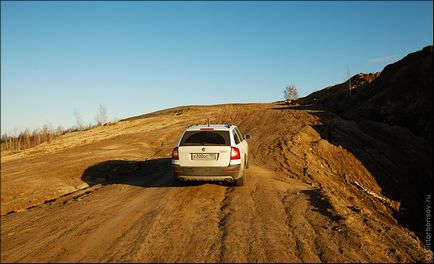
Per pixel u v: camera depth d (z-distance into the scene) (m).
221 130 10.19
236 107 70.62
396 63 51.19
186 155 9.89
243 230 6.94
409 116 39.81
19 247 6.57
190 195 9.91
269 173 14.16
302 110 45.28
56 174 20.27
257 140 26.36
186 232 6.91
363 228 7.21
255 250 5.97
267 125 34.12
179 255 5.82
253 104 77.56
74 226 7.65
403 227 15.54
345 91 58.88
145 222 7.61
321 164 21.33
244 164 10.90
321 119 34.97
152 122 51.72
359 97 51.50
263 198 9.47
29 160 29.09
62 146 37.72
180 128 39.94
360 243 6.33
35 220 8.57
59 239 6.84
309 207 8.59
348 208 8.85
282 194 10.04
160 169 16.91
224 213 8.12
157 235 6.78
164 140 32.78
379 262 5.67
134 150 27.45
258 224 7.29
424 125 37.19
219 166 9.75
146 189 11.39
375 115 43.25
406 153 28.78
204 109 71.75
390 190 21.44
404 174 24.78
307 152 22.17
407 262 5.85
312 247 6.14
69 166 21.92
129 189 11.70
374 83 52.03
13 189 17.59
